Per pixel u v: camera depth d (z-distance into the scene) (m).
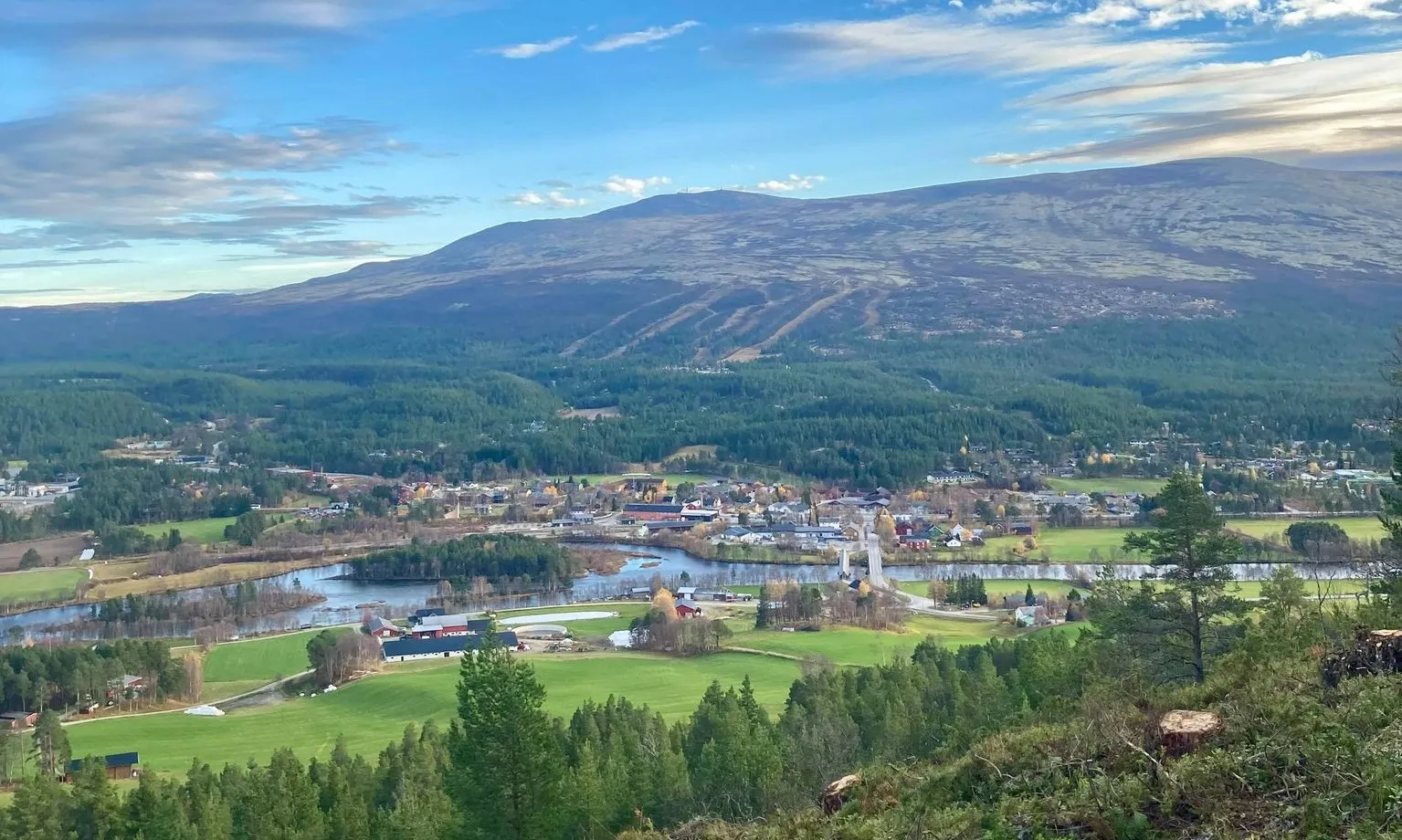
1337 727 22.38
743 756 51.25
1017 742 27.25
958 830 22.98
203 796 58.22
